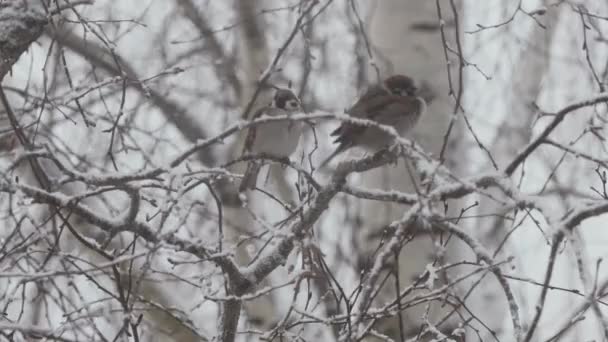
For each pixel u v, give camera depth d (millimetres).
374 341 10414
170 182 7441
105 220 7953
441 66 11344
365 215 11164
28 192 7656
